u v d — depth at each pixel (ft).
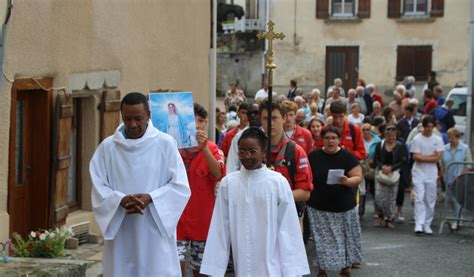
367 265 34.83
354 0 121.80
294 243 20.49
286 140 26.91
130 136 19.85
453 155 45.98
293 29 122.83
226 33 128.88
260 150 20.53
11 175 29.27
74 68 32.91
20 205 30.83
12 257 26.05
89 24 34.01
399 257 36.52
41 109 31.24
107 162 19.85
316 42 122.62
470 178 42.01
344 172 30.37
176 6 43.91
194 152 26.04
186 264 27.81
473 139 56.18
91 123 35.22
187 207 25.93
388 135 43.37
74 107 34.88
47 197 31.45
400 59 121.60
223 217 20.65
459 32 120.06
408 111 60.75
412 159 43.57
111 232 19.60
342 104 38.58
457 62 120.47
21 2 29.01
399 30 121.29
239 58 128.06
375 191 43.91
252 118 32.63
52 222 31.42
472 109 56.24
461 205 42.16
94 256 31.37
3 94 28.12
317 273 33.09
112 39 36.01
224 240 20.58
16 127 30.42
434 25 120.47
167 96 25.44
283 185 20.56
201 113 27.78
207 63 49.73
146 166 19.75
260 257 20.39
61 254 27.48
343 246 30.63
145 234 19.94
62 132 31.68
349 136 38.52
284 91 123.95
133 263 20.08
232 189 20.62
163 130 25.26
